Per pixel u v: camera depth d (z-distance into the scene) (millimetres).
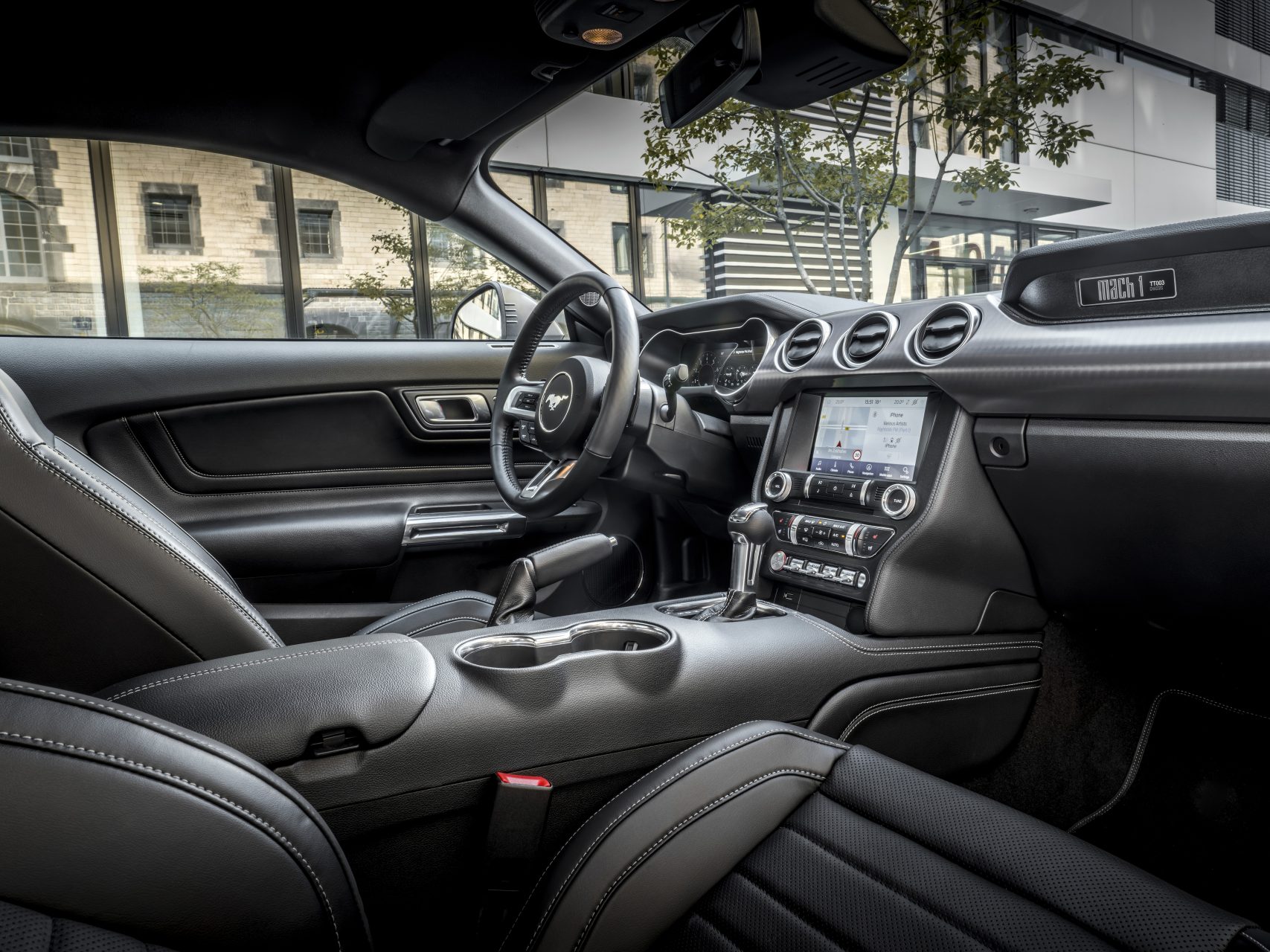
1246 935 571
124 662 784
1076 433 1021
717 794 780
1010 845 685
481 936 758
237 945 504
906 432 1215
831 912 685
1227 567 982
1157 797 1180
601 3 1030
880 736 1065
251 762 552
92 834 453
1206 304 942
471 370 1972
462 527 1812
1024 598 1229
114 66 1318
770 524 1070
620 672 836
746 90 1311
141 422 1680
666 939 736
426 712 731
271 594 1688
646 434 1558
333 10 1179
